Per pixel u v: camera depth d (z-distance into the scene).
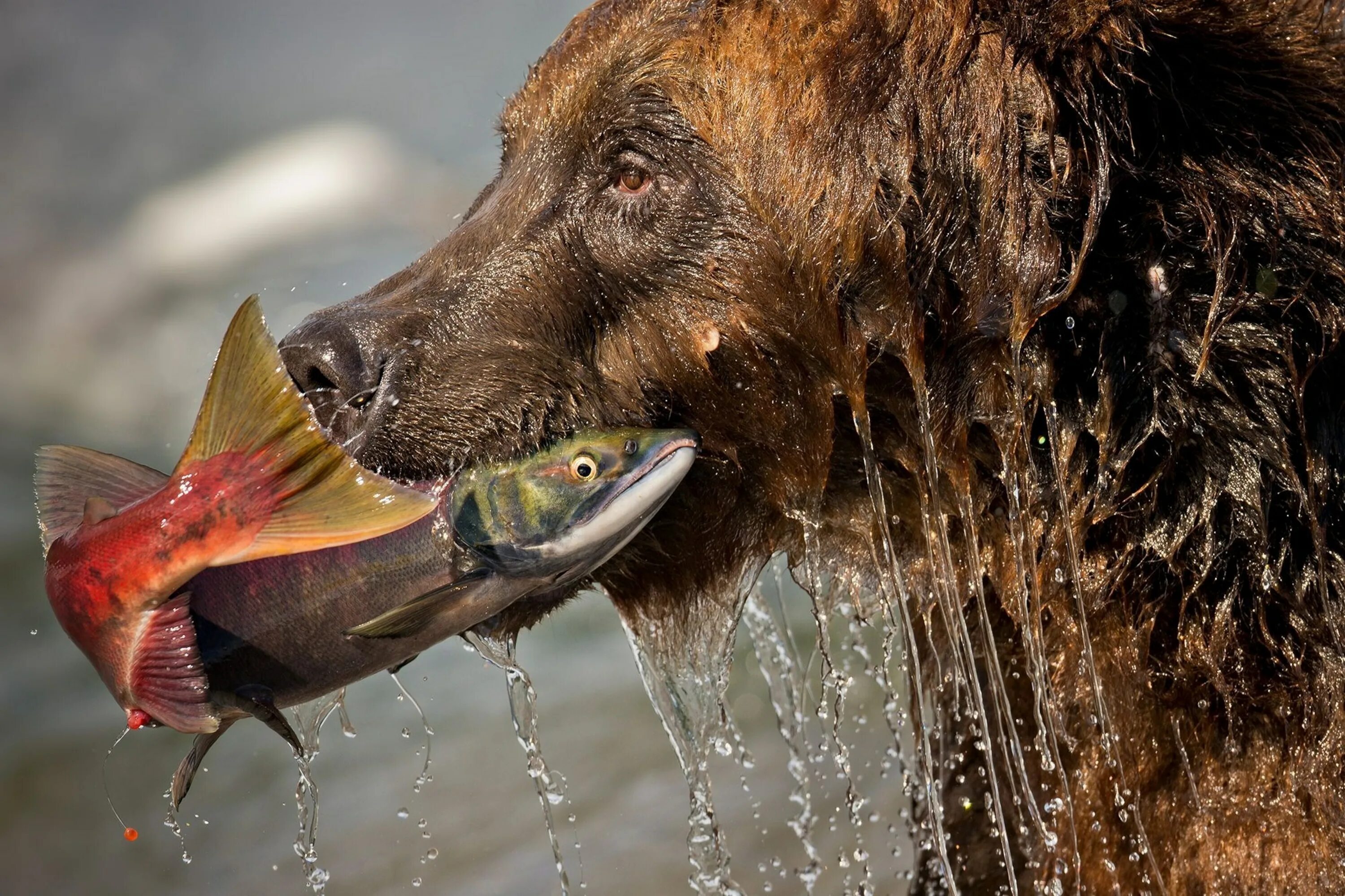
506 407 10.52
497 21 49.34
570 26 11.48
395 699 20.81
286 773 18.97
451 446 10.40
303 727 11.48
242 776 18.89
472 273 10.80
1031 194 10.20
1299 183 10.34
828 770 18.47
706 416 10.92
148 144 42.12
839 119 10.35
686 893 16.17
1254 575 10.38
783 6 10.52
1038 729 11.91
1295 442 10.19
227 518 8.45
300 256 35.75
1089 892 11.34
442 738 19.75
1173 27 10.35
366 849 17.30
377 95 44.00
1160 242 10.26
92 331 33.50
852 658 20.64
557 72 11.14
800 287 10.48
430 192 38.75
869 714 19.75
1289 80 10.55
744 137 10.50
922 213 10.34
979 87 10.29
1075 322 10.38
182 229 36.81
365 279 34.94
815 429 10.86
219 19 49.34
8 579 23.56
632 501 9.84
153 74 46.03
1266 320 10.20
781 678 19.31
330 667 9.36
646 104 10.68
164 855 17.22
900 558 11.70
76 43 47.75
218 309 34.09
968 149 10.28
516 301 10.70
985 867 12.66
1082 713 11.23
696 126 10.58
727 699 20.05
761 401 10.84
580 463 9.82
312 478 8.47
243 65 46.56
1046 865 11.73
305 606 9.19
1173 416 10.34
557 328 10.74
